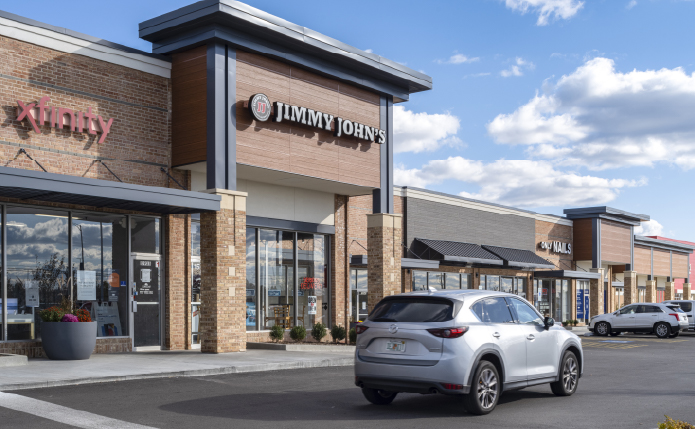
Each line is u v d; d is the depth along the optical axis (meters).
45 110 15.56
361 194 23.75
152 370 12.98
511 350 10.02
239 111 17.78
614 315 31.09
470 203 32.59
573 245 42.59
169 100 18.11
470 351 9.30
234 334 17.42
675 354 20.70
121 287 17.33
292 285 22.34
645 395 11.59
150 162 17.56
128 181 17.05
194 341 18.88
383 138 22.11
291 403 10.21
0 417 8.48
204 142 17.33
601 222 42.50
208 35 17.06
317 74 20.08
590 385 13.03
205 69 17.45
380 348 9.70
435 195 30.28
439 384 9.16
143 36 17.97
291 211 22.09
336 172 20.61
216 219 17.06
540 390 12.15
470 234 32.53
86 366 13.40
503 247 34.84
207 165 17.17
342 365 15.96
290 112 18.91
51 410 9.01
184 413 9.15
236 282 17.48
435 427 8.55
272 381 12.62
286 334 21.92
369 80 21.50
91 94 16.45
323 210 23.33
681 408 10.19
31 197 15.01
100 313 16.86
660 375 14.88
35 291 15.69
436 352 9.24
